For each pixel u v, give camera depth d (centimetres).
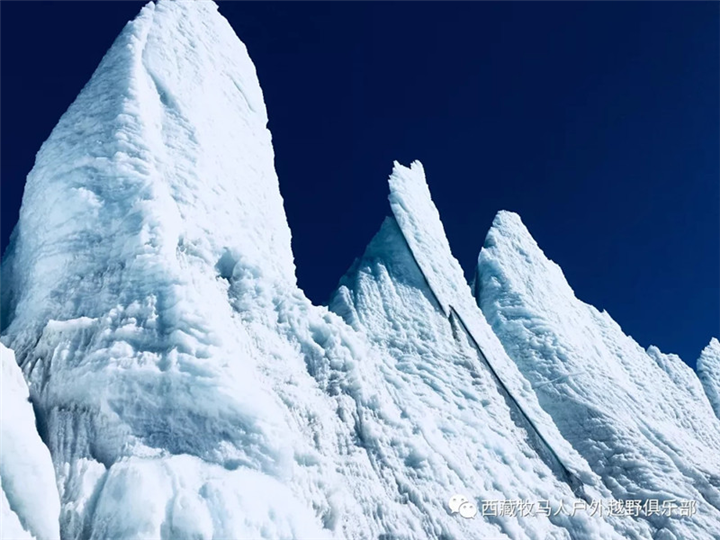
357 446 953
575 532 1119
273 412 789
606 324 2522
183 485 656
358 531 825
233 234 1119
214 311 876
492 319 1931
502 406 1333
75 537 611
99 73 1210
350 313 1484
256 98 1575
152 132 1090
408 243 1700
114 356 755
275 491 708
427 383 1300
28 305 873
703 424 2200
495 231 2308
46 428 721
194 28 1487
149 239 888
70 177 973
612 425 1552
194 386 751
